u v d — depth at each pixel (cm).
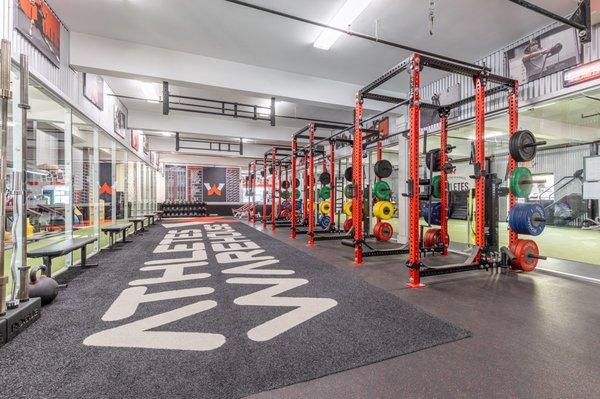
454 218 1238
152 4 367
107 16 391
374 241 632
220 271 390
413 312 252
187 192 1508
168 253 512
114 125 643
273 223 865
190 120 843
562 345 197
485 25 399
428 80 575
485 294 301
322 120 857
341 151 954
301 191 1163
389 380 159
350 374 164
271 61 512
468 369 169
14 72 296
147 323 229
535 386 154
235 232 815
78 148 721
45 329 219
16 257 253
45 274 306
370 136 632
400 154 639
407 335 210
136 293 300
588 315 247
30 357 181
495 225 417
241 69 518
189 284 331
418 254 333
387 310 257
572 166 991
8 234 471
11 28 281
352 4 351
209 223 1091
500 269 400
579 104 594
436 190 474
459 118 525
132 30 423
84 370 167
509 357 182
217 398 144
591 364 174
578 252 517
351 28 408
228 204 1553
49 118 489
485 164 415
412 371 167
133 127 783
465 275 373
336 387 153
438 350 191
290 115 824
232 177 1570
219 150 1102
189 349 190
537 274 378
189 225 1012
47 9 356
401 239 628
